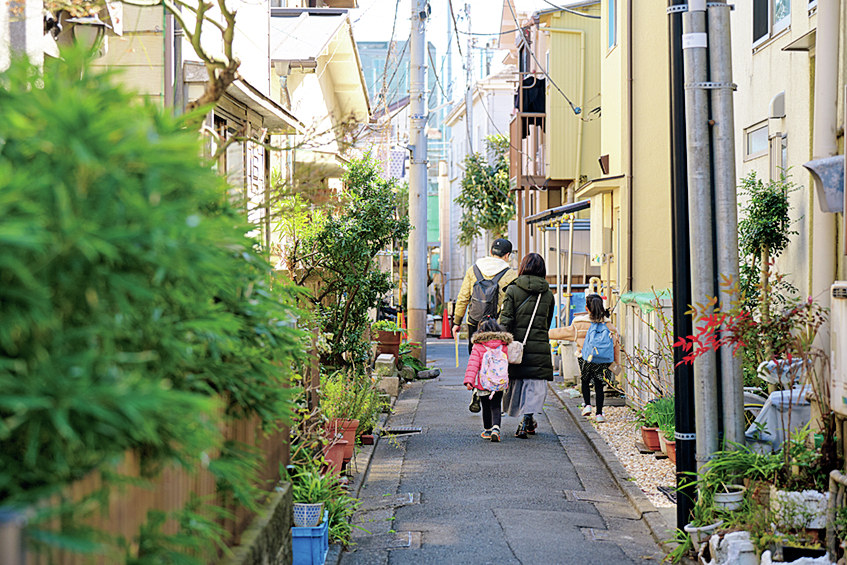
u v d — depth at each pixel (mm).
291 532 4805
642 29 11188
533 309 9547
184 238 2086
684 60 5309
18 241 1650
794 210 9164
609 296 12875
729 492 5070
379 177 12141
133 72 6812
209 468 2771
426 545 5648
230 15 4227
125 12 6789
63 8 4918
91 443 2010
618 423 10016
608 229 13125
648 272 11008
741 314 5023
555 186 22094
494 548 5551
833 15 5688
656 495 6801
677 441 5461
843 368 4395
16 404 1776
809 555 4344
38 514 1889
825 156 5719
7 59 4473
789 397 5293
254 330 3217
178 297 2309
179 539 2594
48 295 1838
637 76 11414
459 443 9266
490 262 11258
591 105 20609
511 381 9555
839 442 4957
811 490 4609
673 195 5457
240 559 3441
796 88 9117
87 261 1930
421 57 16125
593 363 10172
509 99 35906
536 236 20625
